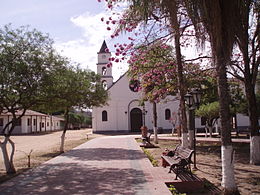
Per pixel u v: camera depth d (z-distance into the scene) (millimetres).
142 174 8742
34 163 12102
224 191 6285
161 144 20328
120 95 39625
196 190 7215
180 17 6879
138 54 10172
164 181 7414
